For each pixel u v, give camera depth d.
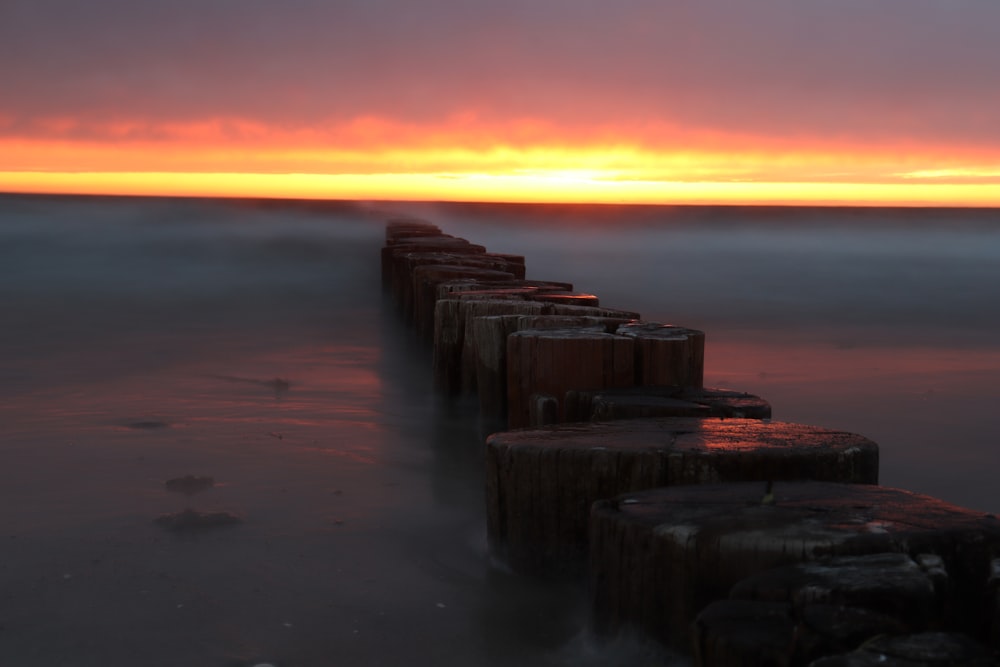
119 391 8.83
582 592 3.96
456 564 4.47
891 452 7.45
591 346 5.52
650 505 3.31
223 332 13.05
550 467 3.97
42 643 3.63
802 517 3.09
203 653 3.56
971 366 11.43
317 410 8.04
